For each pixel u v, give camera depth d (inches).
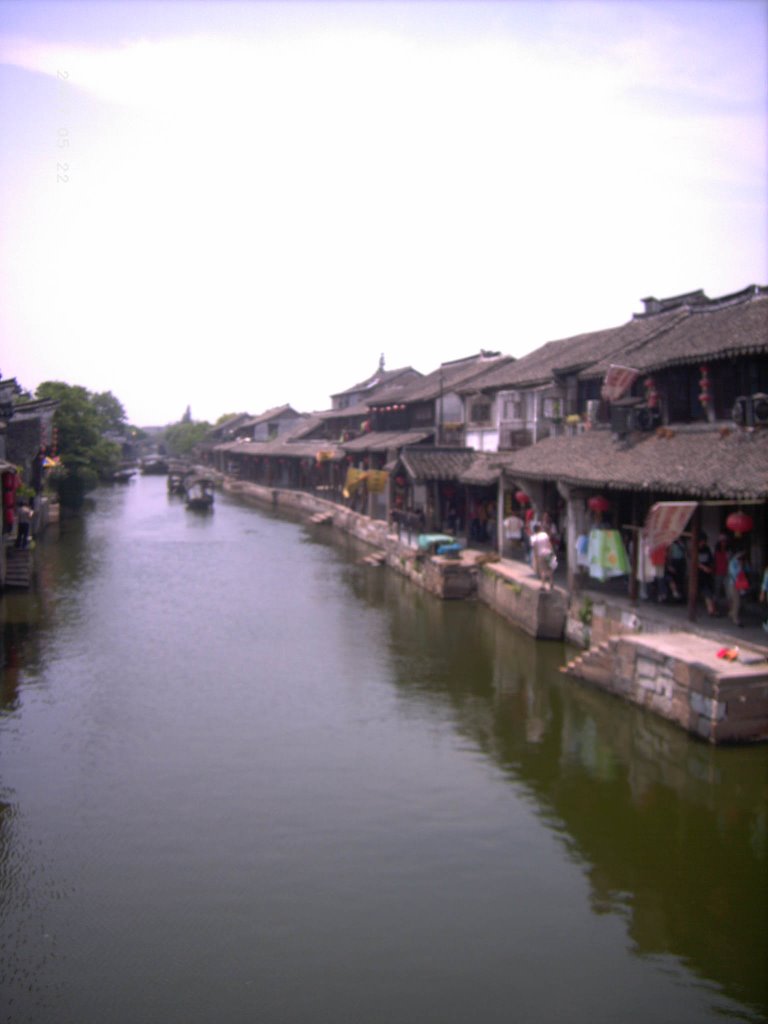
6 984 328.5
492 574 966.4
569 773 516.1
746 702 509.7
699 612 657.0
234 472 3563.0
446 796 486.9
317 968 338.3
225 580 1197.7
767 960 343.3
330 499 2124.8
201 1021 308.5
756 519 661.9
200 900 383.6
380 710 633.0
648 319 1053.8
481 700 653.3
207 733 587.8
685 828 446.9
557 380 1053.2
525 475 884.0
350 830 447.8
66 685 693.3
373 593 1098.1
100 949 349.7
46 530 1722.4
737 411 644.7
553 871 407.5
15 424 1414.9
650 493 741.3
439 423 1513.3
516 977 333.1
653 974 334.6
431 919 369.7
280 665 755.4
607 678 643.5
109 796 488.1
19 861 415.8
